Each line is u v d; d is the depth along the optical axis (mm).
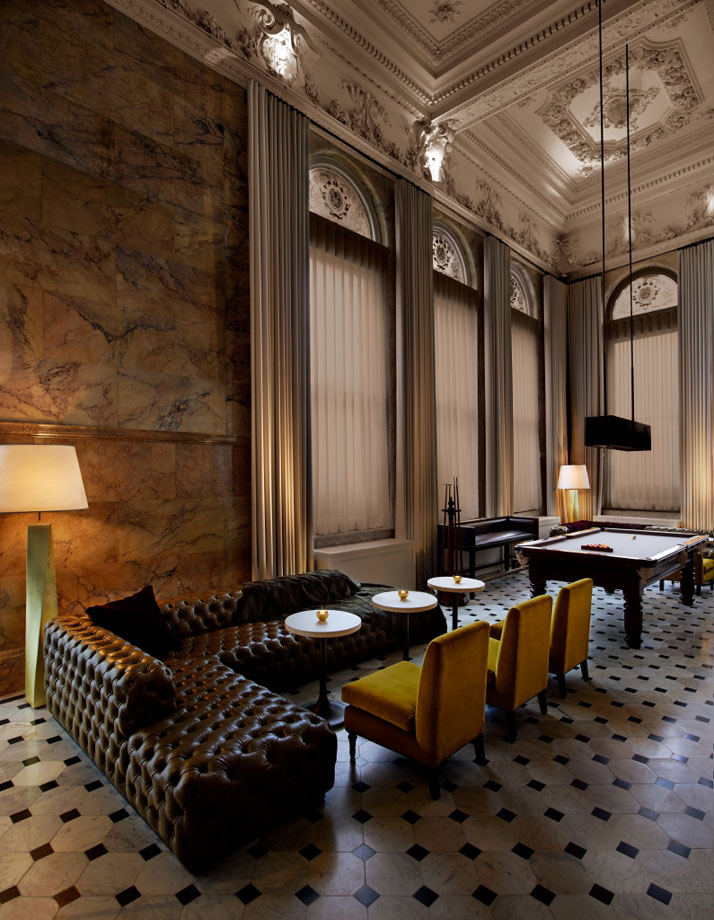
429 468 7516
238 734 2529
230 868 2240
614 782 2885
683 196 9625
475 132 8078
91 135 4297
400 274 7344
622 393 10602
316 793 2633
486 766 3045
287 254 5656
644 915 2002
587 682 4285
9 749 3170
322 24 5926
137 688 2607
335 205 6969
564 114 7852
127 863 2268
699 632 5598
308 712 2797
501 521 8750
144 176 4617
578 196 10180
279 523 5469
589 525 9523
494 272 9234
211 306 5078
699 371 9352
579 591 4066
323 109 6141
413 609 4066
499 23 6074
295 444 5688
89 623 3518
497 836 2441
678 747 3264
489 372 9125
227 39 5176
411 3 5859
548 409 10883
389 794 2773
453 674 2742
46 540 3738
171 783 2240
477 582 4789
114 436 4352
